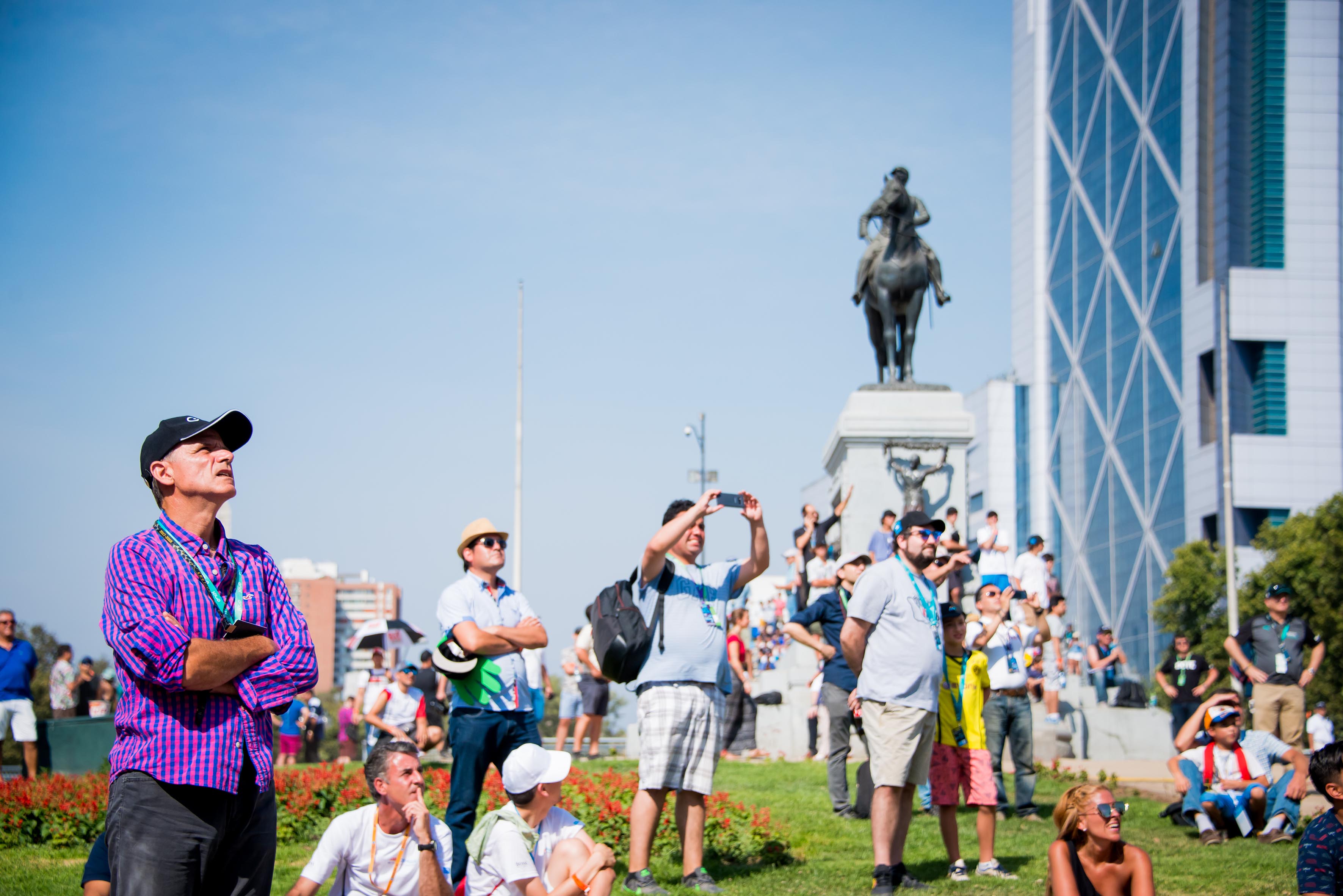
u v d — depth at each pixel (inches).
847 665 468.8
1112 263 6245.1
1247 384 5413.4
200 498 197.3
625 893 343.6
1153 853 434.3
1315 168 5462.6
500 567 353.7
